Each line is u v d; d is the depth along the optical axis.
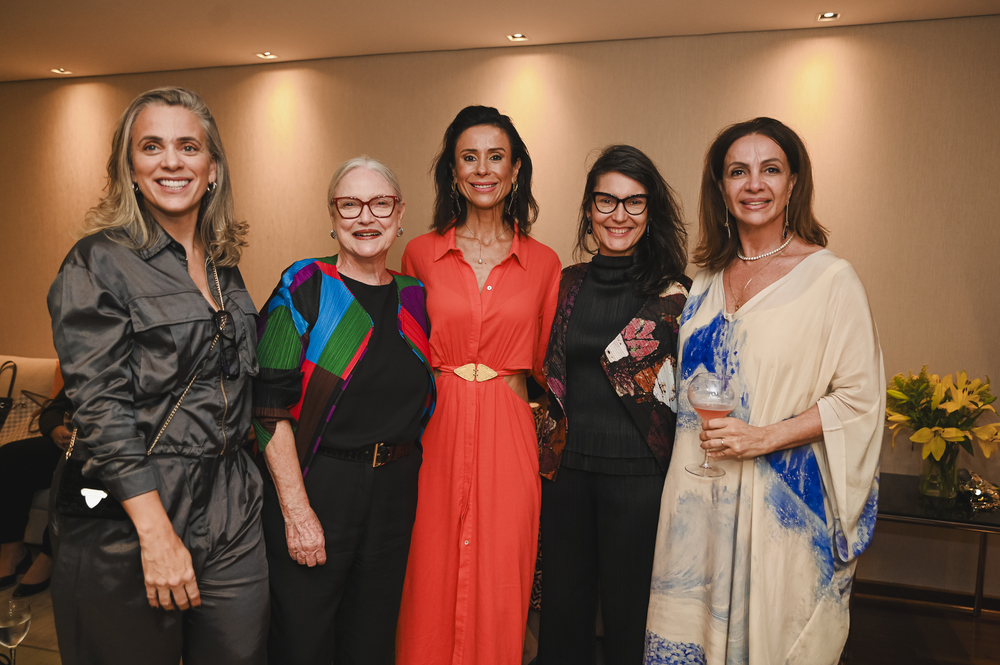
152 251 1.39
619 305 2.01
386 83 4.11
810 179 1.82
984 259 3.33
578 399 1.99
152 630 1.37
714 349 1.83
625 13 3.36
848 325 1.68
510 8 3.33
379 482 1.71
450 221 2.11
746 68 3.57
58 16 3.51
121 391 1.31
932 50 3.34
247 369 1.50
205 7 3.37
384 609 1.76
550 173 3.87
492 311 1.98
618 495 1.91
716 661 1.75
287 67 4.27
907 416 3.02
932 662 2.82
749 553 1.73
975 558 3.41
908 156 3.39
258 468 1.65
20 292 4.85
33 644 2.53
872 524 1.72
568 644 2.03
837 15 3.31
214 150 1.50
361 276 1.79
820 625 1.70
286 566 1.62
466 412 1.96
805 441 1.69
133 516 1.29
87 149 4.64
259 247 4.41
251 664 1.49
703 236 1.98
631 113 3.74
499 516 1.95
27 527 3.33
